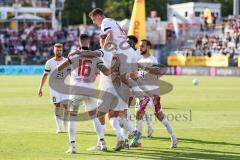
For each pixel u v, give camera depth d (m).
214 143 27.03
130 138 27.47
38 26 138.38
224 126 33.41
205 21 120.50
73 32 131.38
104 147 24.72
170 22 130.12
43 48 125.81
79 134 30.03
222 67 102.00
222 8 171.62
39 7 150.12
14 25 142.75
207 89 66.25
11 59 116.44
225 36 114.19
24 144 26.28
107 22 24.95
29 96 55.44
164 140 28.12
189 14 131.88
